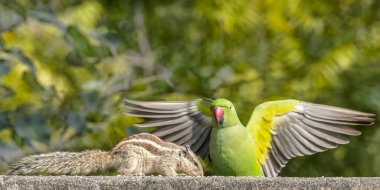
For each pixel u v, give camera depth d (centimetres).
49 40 1420
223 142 922
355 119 985
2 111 1148
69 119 1192
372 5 1712
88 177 722
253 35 1667
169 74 1572
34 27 1420
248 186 710
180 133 985
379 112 1638
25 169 895
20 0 1334
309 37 1667
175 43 1769
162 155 916
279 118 987
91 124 1209
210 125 984
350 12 1702
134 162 898
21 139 1135
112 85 1319
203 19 1725
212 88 1541
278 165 985
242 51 1661
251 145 931
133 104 986
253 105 1527
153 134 982
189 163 930
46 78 1344
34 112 1194
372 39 1681
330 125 991
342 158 1644
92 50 1253
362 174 1645
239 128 924
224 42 1678
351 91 1641
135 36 1797
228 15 1672
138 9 1830
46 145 1180
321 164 1641
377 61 1669
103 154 903
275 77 1600
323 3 1700
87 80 1345
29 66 1220
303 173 1636
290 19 1678
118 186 715
